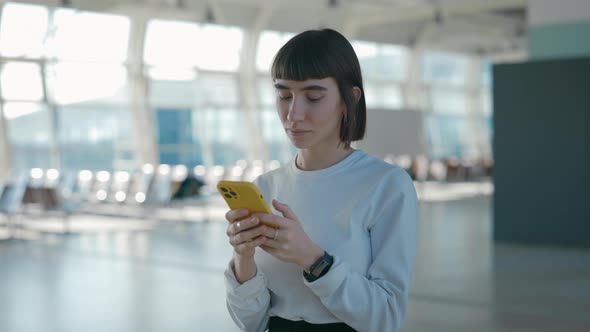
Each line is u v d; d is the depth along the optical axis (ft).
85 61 59.88
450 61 91.09
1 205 38.09
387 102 82.99
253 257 5.06
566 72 32.96
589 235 32.50
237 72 69.46
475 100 94.48
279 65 4.86
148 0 57.88
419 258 28.89
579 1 33.68
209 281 24.48
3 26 54.39
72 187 47.50
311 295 5.10
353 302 4.70
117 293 22.57
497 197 34.53
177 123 66.39
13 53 55.31
